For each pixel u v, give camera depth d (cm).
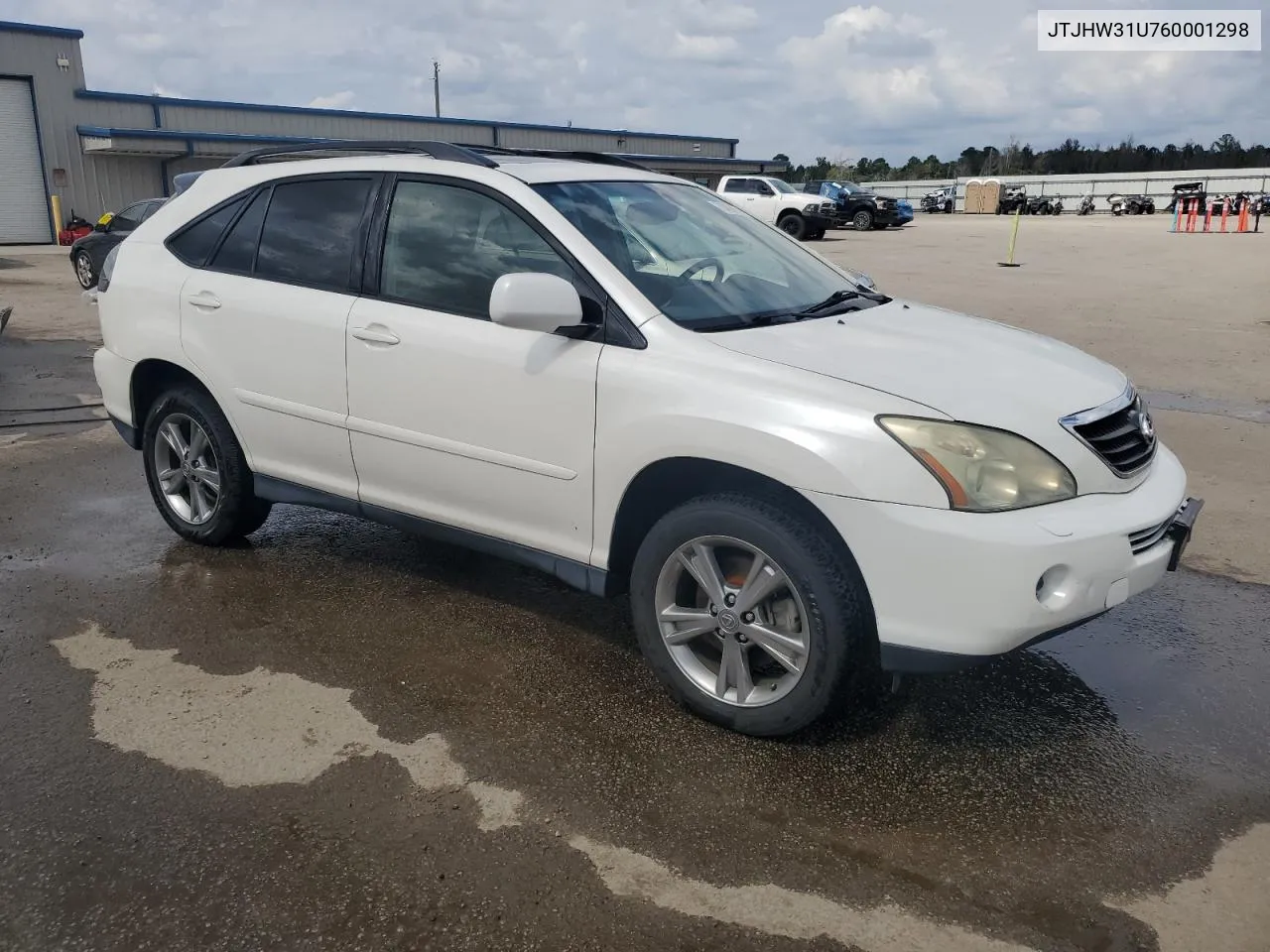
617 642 395
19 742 319
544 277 321
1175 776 308
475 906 250
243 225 439
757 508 306
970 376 315
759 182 3019
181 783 299
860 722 337
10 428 724
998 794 298
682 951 237
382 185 398
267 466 440
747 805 290
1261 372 954
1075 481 299
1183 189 5600
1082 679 370
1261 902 253
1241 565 481
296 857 267
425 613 418
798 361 312
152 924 244
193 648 385
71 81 2972
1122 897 255
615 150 4769
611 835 277
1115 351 1063
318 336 402
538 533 361
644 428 319
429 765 309
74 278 1861
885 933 242
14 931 241
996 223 4472
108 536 502
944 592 281
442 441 373
